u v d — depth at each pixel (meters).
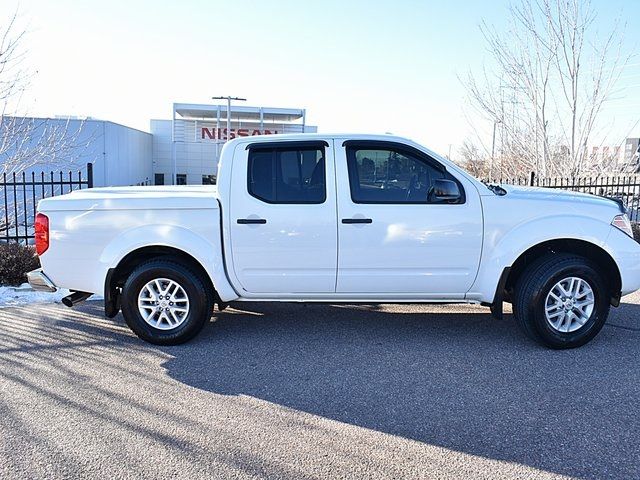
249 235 5.02
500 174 16.02
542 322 4.93
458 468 3.05
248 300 5.25
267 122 45.56
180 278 5.03
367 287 5.12
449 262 5.04
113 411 3.75
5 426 3.52
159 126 43.56
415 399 3.96
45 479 2.93
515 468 3.04
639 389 4.11
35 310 6.36
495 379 4.32
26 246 8.16
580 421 3.60
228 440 3.36
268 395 4.03
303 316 6.18
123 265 5.20
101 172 27.83
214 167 44.22
